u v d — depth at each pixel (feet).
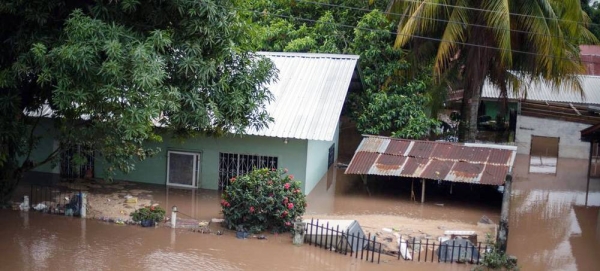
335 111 70.23
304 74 78.28
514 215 67.92
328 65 80.02
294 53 83.97
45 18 43.78
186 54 45.24
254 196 54.44
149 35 45.29
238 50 48.65
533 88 114.93
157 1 44.78
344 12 94.94
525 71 80.69
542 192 80.33
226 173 71.00
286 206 54.75
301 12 99.45
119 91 40.29
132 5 41.93
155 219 56.54
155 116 41.29
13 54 45.65
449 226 60.44
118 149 51.49
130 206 62.28
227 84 50.42
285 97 73.36
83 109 45.96
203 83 47.24
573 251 55.52
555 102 114.11
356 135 102.17
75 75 40.57
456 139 94.94
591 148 84.84
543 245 57.06
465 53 82.12
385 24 88.38
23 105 51.93
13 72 44.09
